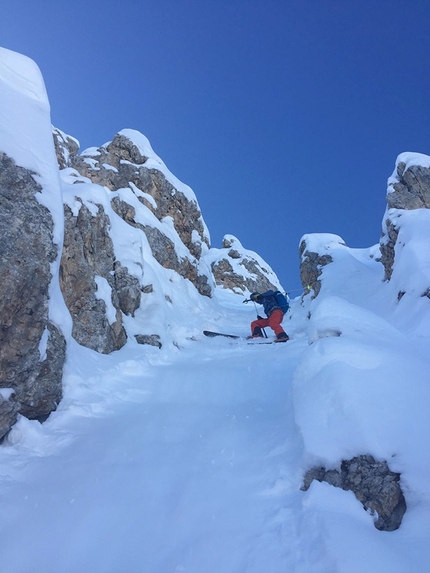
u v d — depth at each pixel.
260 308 19.45
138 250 9.98
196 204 16.38
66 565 3.06
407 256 9.59
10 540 3.27
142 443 4.75
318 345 4.88
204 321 12.36
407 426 3.71
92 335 7.45
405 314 8.27
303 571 2.81
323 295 13.30
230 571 2.92
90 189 9.05
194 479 4.00
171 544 3.23
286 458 4.08
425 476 3.37
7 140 5.29
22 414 5.10
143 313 9.45
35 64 5.91
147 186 14.61
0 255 4.84
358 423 3.75
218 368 7.12
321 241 17.20
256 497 3.66
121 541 3.28
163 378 6.89
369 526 3.18
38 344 5.20
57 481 4.05
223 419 5.24
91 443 4.77
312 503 3.39
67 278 7.50
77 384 5.94
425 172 11.69
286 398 5.45
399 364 4.39
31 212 5.22
